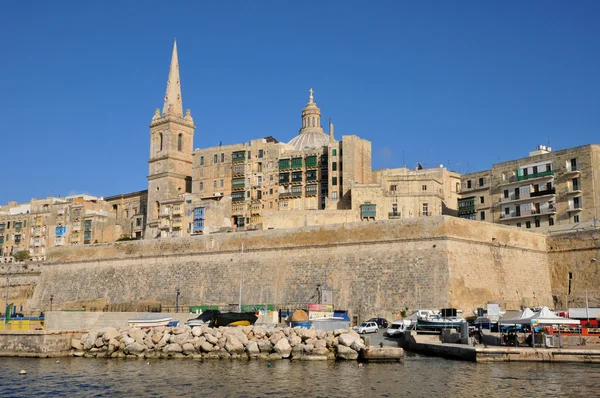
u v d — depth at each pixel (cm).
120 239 13088
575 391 3731
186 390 3934
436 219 7144
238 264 8475
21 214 14988
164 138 12725
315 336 5297
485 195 10725
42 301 10269
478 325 6047
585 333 5453
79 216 13950
